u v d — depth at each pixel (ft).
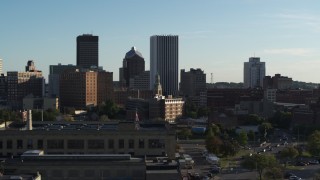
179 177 556.51
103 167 585.63
